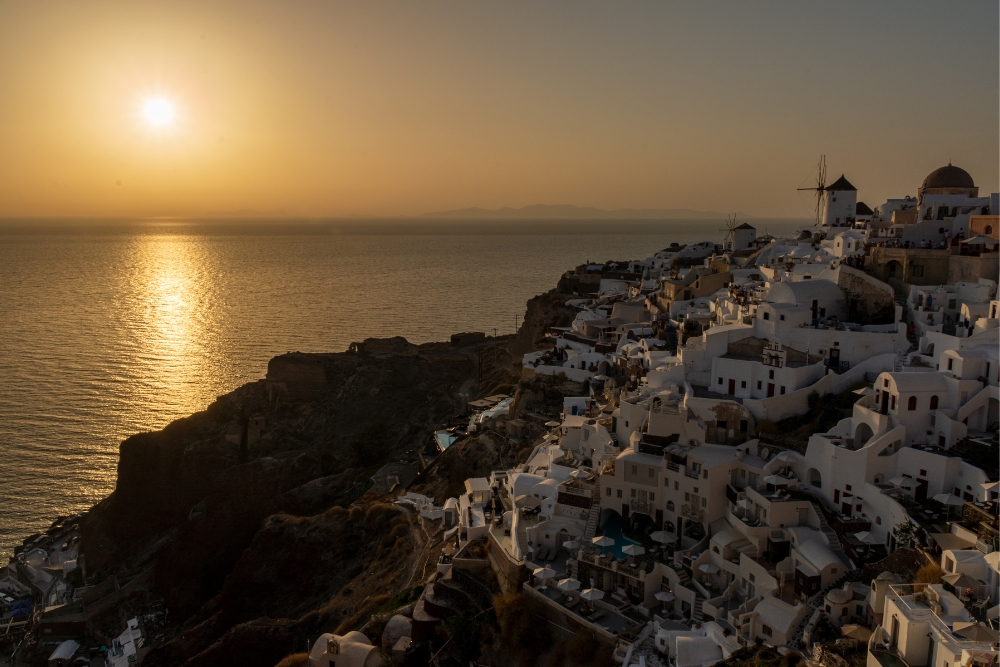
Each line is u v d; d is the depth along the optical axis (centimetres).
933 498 5303
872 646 4028
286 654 7981
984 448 5381
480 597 6462
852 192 13500
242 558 10250
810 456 6109
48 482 13975
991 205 9212
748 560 5412
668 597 5625
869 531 5475
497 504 7844
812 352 7312
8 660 10131
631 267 18825
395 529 9244
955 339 6397
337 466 13525
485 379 15988
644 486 6562
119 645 10375
